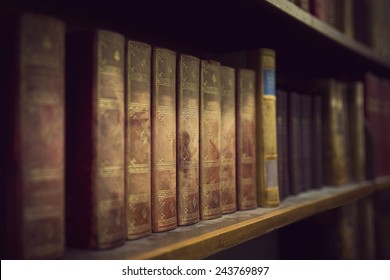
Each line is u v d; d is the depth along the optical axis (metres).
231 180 0.87
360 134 1.40
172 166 0.73
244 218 0.82
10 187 0.52
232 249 1.31
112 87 0.61
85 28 0.83
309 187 1.20
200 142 0.79
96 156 0.60
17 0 0.72
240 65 0.99
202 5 0.81
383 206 1.67
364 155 1.44
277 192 0.96
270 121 0.95
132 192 0.66
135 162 0.66
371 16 1.55
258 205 0.95
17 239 0.52
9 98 0.53
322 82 1.29
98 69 0.60
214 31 0.99
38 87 0.54
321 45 1.16
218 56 1.13
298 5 1.02
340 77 1.57
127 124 0.65
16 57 0.52
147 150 0.68
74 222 0.61
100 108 0.60
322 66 1.49
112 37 0.62
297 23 0.94
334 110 1.29
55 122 0.55
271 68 0.96
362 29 1.50
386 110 1.61
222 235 0.71
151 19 0.89
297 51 1.23
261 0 0.78
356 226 1.43
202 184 0.80
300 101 1.17
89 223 0.60
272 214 0.86
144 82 0.68
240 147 0.89
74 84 0.61
